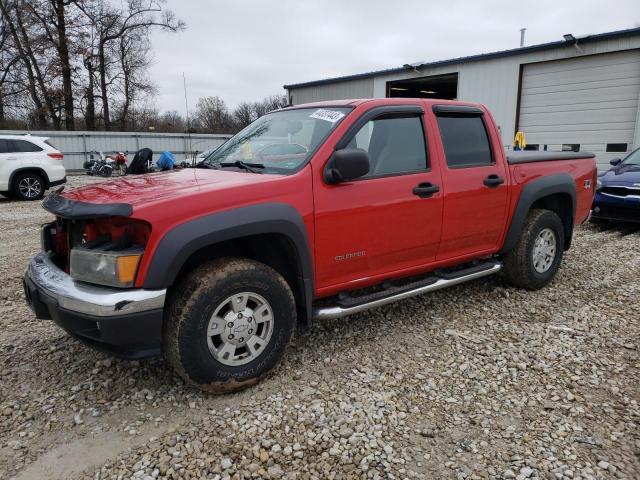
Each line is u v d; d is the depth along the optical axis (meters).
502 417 2.88
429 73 17.67
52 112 33.19
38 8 31.17
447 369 3.44
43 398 3.08
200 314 2.87
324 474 2.41
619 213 8.12
